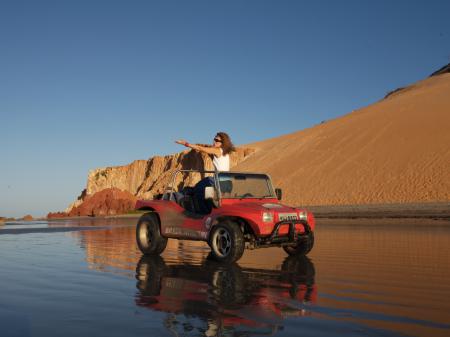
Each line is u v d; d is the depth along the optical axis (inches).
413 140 2295.8
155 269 253.3
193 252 347.6
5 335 127.8
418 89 3656.5
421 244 405.1
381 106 3196.4
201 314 148.6
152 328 132.6
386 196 1829.5
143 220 335.9
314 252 343.0
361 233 569.3
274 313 149.1
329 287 195.6
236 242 270.1
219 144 307.9
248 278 220.8
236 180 305.1
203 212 303.9
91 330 131.6
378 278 218.5
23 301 171.2
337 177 2257.6
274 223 273.9
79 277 225.8
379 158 2255.2
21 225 900.0
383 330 127.9
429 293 180.9
